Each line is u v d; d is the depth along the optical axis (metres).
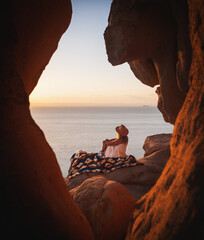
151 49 5.57
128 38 5.32
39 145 1.82
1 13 1.57
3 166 1.39
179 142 1.72
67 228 1.71
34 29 2.04
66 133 76.94
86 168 4.62
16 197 1.39
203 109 1.46
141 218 1.92
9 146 1.46
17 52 1.76
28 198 1.46
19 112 1.68
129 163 4.63
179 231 1.17
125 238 2.12
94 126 112.38
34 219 1.45
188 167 1.30
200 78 1.60
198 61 1.65
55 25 2.44
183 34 4.31
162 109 6.36
